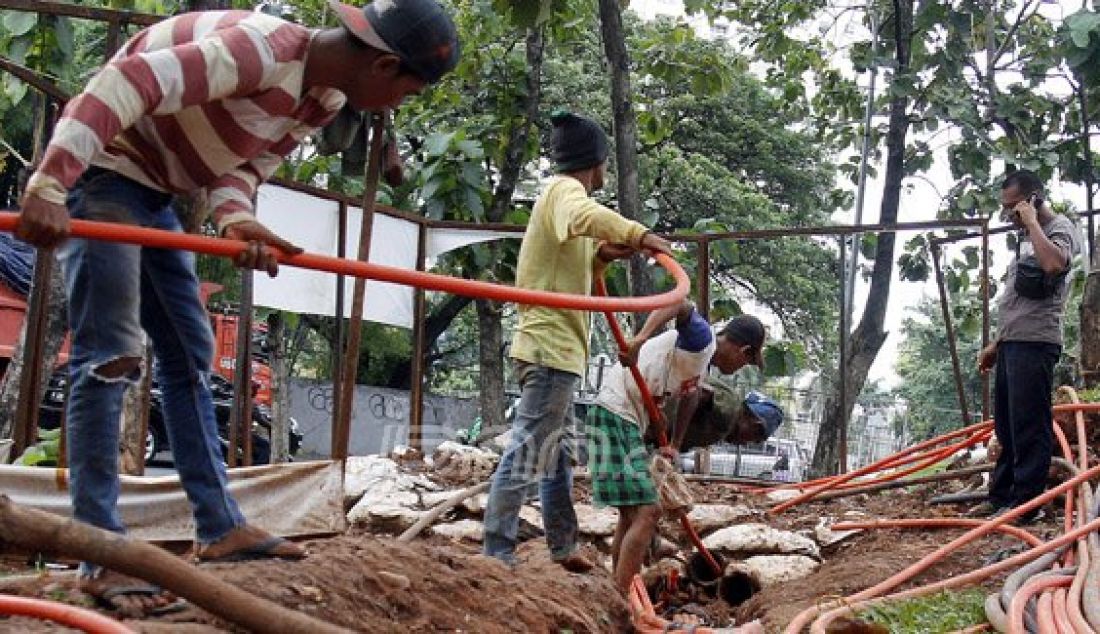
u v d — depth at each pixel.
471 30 13.17
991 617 5.34
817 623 5.25
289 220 7.65
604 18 10.20
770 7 15.77
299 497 5.63
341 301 7.47
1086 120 14.52
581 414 6.19
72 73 9.41
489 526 5.33
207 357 3.84
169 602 3.47
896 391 33.56
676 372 6.01
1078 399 8.57
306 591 3.61
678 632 5.46
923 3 15.69
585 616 4.89
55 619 2.84
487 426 9.84
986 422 8.93
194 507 3.86
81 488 3.50
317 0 12.27
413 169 12.14
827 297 25.72
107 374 3.49
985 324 9.41
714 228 11.76
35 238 3.10
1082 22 12.98
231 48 3.32
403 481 7.93
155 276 3.72
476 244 11.84
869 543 7.62
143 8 10.52
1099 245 9.84
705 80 13.05
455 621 4.09
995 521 6.73
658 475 5.97
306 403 21.64
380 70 3.56
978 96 15.27
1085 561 5.73
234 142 3.51
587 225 5.02
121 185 3.55
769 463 16.66
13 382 8.31
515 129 13.18
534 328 5.29
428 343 19.12
